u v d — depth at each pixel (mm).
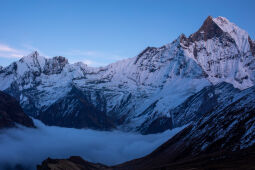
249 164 179750
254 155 196250
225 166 187500
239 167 178625
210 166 196750
